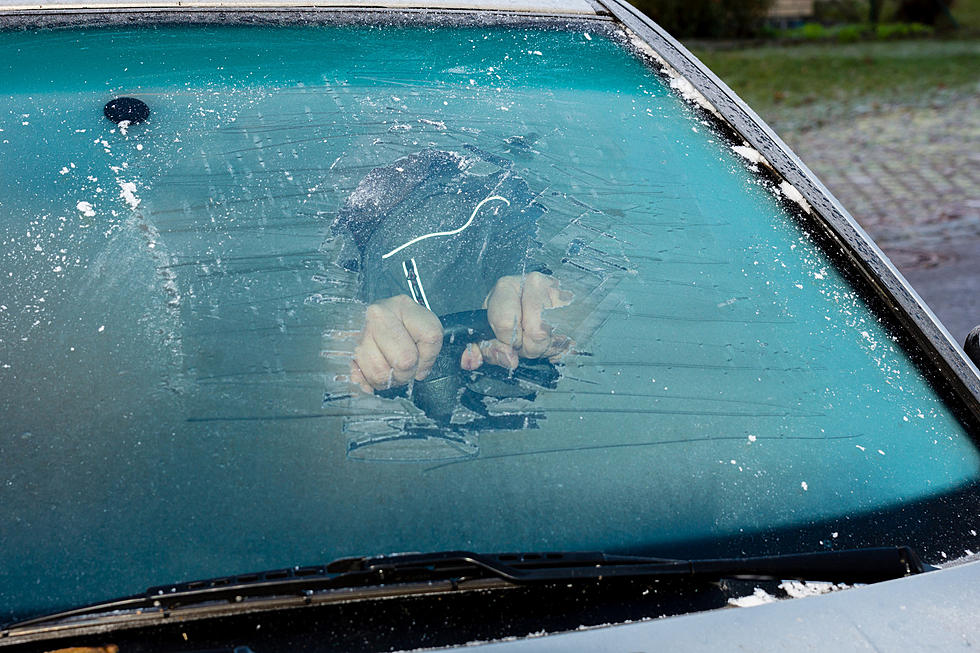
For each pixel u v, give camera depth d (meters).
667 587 1.31
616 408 1.48
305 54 1.94
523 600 1.26
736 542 1.38
